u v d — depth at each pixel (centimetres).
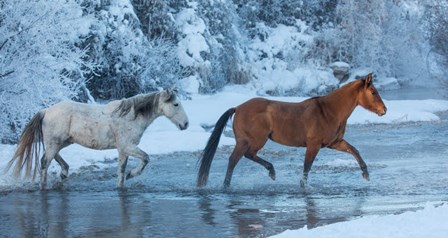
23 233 1004
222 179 1474
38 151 1393
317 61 4181
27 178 1420
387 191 1312
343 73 4147
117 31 2781
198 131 2258
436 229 852
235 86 3572
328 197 1259
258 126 1340
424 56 4634
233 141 2072
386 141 2150
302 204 1191
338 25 4300
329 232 863
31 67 1841
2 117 1848
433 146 2019
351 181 1429
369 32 4322
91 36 2642
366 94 1316
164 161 1736
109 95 2834
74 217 1111
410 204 1170
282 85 3778
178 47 3222
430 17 3731
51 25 1869
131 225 1046
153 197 1283
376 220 924
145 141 1961
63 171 1408
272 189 1346
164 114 1384
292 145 1354
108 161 1741
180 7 3334
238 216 1098
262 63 3956
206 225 1036
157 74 2973
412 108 2986
